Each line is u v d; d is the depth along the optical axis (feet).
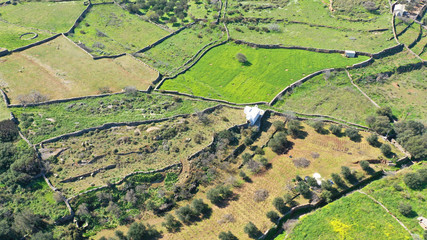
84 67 458.50
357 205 305.73
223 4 621.72
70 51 489.67
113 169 319.27
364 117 403.54
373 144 365.81
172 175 325.21
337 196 319.47
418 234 283.18
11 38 506.07
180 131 363.56
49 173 307.99
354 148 362.12
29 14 583.17
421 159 353.31
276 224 290.35
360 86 453.99
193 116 386.32
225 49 523.70
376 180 331.77
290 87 442.91
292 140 373.20
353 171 331.16
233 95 431.02
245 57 493.77
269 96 430.61
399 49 512.22
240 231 284.82
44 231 274.36
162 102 405.80
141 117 374.84
